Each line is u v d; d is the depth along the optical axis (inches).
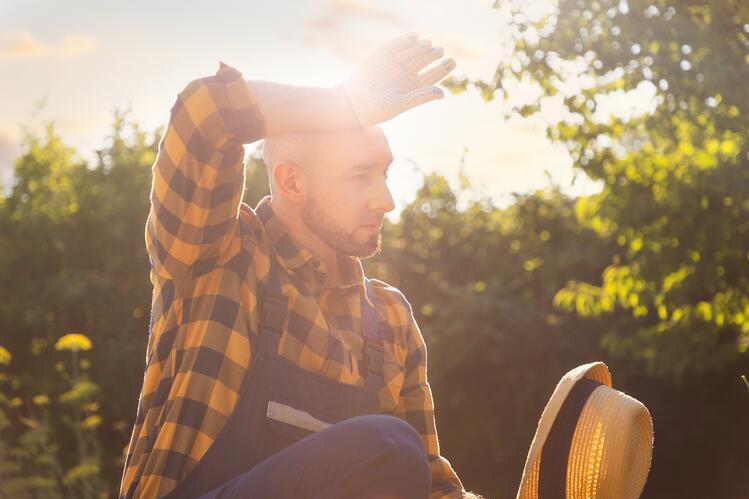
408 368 87.7
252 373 74.7
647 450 83.8
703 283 416.8
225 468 72.5
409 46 73.4
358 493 62.4
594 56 335.0
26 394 630.5
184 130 71.4
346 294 82.7
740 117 359.9
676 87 341.4
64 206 729.0
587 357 753.0
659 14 330.3
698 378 711.7
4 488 244.7
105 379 655.8
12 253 701.3
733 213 397.4
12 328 677.3
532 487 81.7
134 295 696.4
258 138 72.7
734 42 331.0
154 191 73.7
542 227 831.7
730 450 713.0
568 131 385.7
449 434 783.7
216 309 75.0
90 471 263.6
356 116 72.7
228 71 71.6
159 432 72.8
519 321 764.6
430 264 850.8
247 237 78.0
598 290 492.4
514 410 775.1
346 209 77.9
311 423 75.5
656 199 403.9
